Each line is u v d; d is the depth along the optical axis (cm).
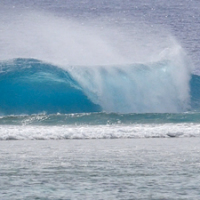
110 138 6925
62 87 10800
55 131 7188
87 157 4631
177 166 4028
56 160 4422
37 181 3406
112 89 11225
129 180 3434
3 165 4109
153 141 6412
